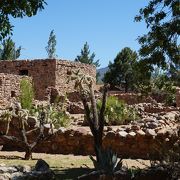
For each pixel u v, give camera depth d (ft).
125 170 28.55
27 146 45.50
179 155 30.22
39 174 28.35
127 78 169.07
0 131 53.42
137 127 51.03
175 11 35.40
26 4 31.76
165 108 96.02
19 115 51.88
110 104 73.67
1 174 27.35
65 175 34.68
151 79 37.73
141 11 36.65
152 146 44.73
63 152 50.01
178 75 36.47
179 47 36.04
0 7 31.81
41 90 118.73
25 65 121.19
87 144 49.01
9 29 32.40
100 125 39.55
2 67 123.95
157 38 36.14
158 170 27.78
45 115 53.11
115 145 47.34
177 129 46.09
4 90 93.97
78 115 92.94
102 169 28.35
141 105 100.12
